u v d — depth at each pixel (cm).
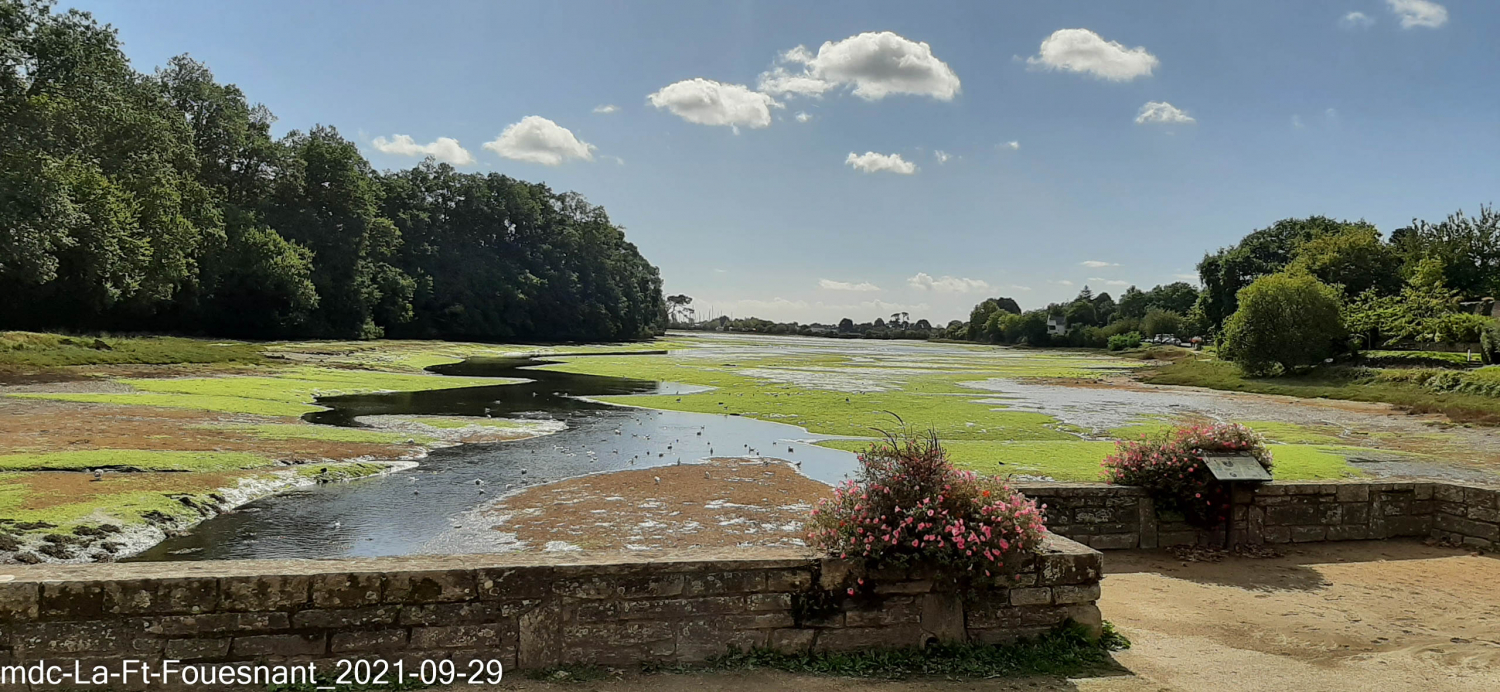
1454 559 919
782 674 564
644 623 566
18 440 1798
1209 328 9069
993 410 3369
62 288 4753
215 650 504
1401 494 1002
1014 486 930
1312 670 600
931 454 637
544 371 5294
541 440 2322
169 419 2266
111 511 1281
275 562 546
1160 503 949
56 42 4631
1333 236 7762
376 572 525
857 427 2736
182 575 504
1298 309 5025
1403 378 4241
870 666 579
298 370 4372
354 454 1928
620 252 12838
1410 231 7569
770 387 4362
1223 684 570
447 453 2066
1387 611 745
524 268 10631
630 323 12500
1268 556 920
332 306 7419
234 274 6275
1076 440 2467
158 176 5147
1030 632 625
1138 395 4422
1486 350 4428
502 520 1398
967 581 607
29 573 500
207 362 4303
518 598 547
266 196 7031
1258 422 3183
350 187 7475
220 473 1612
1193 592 797
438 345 7694
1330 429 2984
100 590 491
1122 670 595
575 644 555
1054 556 630
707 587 575
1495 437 2762
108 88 5019
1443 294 5784
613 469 1892
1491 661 616
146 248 4859
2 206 3647
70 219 4038
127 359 3959
